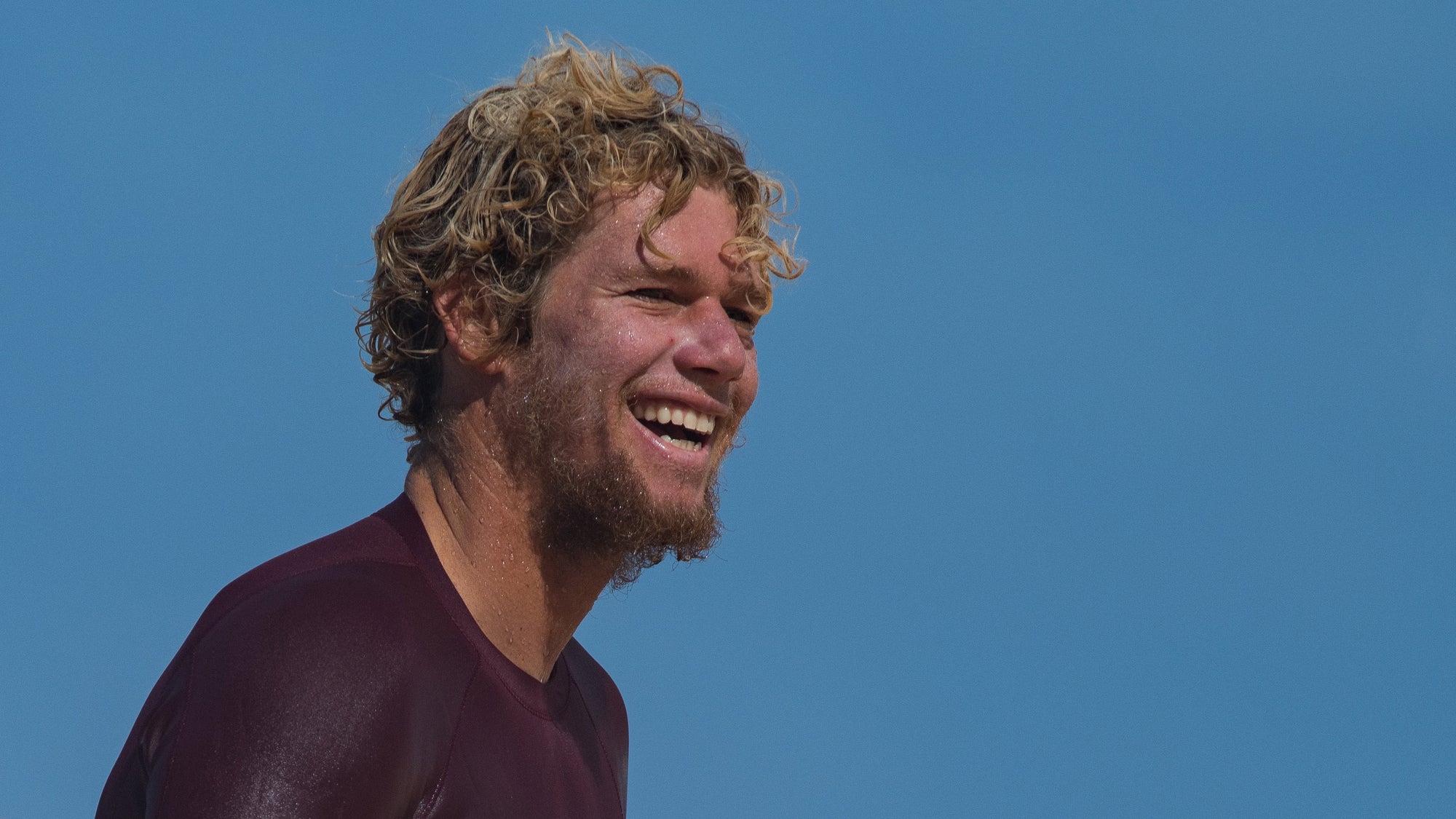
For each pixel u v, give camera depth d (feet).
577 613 39.14
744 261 38.29
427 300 39.11
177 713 30.71
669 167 38.17
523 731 36.09
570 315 37.22
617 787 43.19
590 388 36.91
